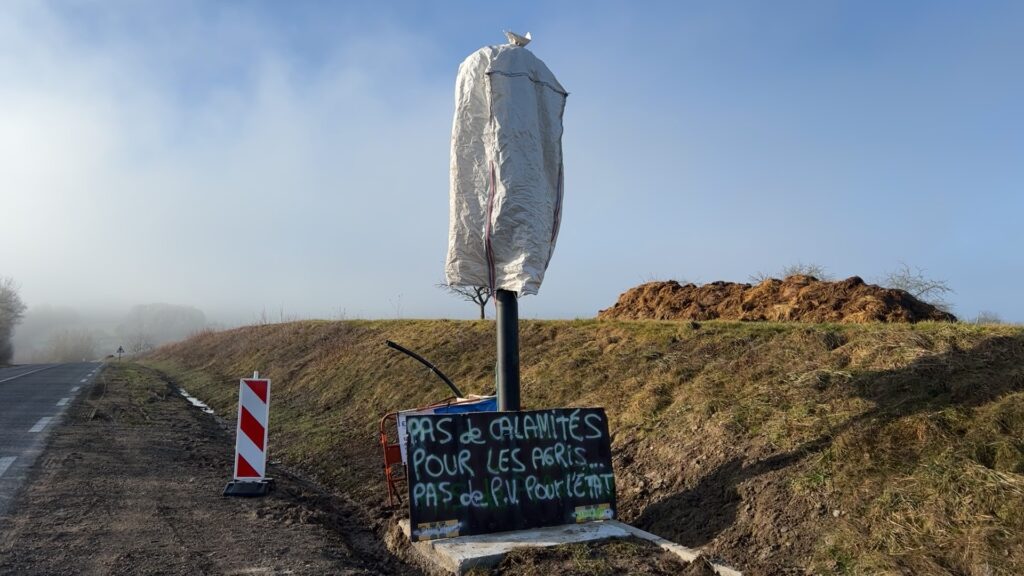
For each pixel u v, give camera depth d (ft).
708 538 17.80
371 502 25.58
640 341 33.35
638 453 23.67
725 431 21.72
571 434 19.94
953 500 15.24
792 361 24.88
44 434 36.14
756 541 16.89
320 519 22.13
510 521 18.45
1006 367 19.25
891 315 36.24
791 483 18.07
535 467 19.21
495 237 20.54
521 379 34.96
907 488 16.12
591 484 19.67
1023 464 15.53
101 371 100.17
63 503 22.00
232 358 88.58
